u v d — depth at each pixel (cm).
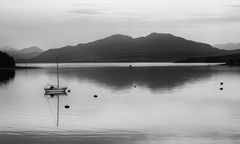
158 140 3331
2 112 5128
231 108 5344
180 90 8338
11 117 4644
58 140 3325
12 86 10188
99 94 7625
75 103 6147
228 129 3812
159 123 4159
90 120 4378
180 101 6238
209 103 5950
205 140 3334
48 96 7381
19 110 5334
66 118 4541
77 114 4878
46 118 4553
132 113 4928
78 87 9488
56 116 4722
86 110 5262
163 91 8119
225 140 3334
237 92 7850
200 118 4481
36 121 4322
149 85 9731
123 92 7956
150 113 4912
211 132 3672
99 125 4044
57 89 7875
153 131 3722
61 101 6475
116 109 5334
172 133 3625
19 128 3878
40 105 5941
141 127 3928
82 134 3572
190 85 9719
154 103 5988
